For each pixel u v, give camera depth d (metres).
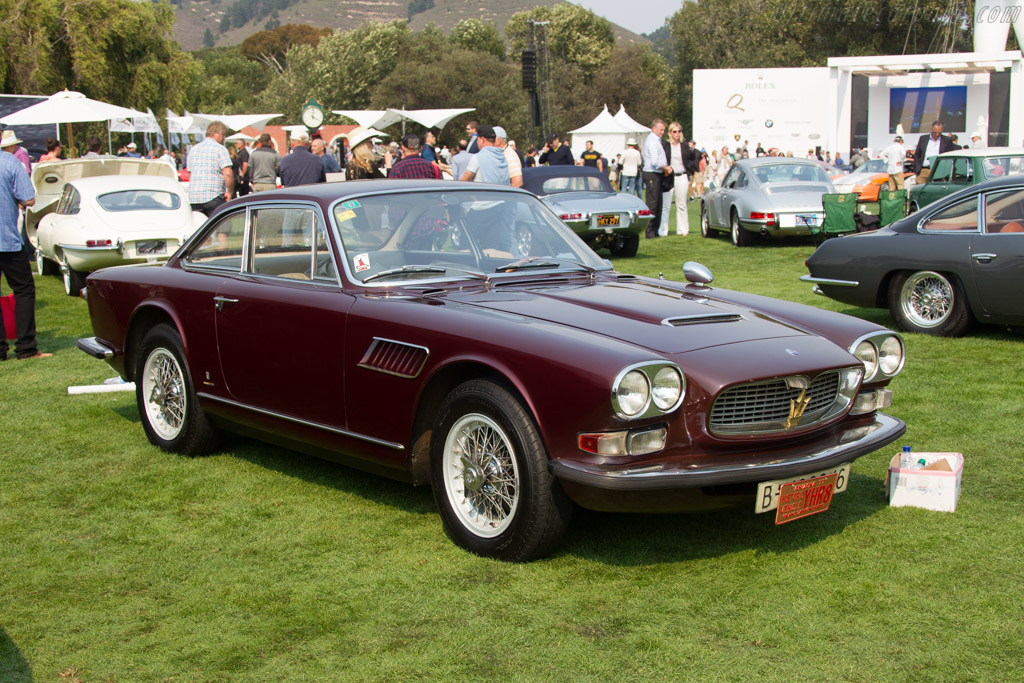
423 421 3.87
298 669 2.88
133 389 6.56
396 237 4.36
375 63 66.88
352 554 3.75
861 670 2.82
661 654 2.93
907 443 5.13
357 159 10.91
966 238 7.45
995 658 2.88
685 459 3.38
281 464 4.94
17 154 13.08
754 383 3.42
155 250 10.87
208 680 2.83
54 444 5.34
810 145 34.03
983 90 31.17
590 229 13.27
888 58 31.09
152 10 39.78
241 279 4.68
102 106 19.20
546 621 3.15
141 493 4.52
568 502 3.46
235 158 17.41
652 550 3.74
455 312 3.76
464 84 59.16
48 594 3.43
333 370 4.08
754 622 3.13
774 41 59.94
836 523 4.03
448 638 3.05
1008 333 7.86
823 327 4.00
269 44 136.38
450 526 3.77
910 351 7.31
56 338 8.65
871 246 8.02
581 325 3.62
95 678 2.85
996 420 5.50
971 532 3.89
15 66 33.97
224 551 3.80
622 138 38.16
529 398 3.38
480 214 4.62
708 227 16.95
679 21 62.56
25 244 7.64
